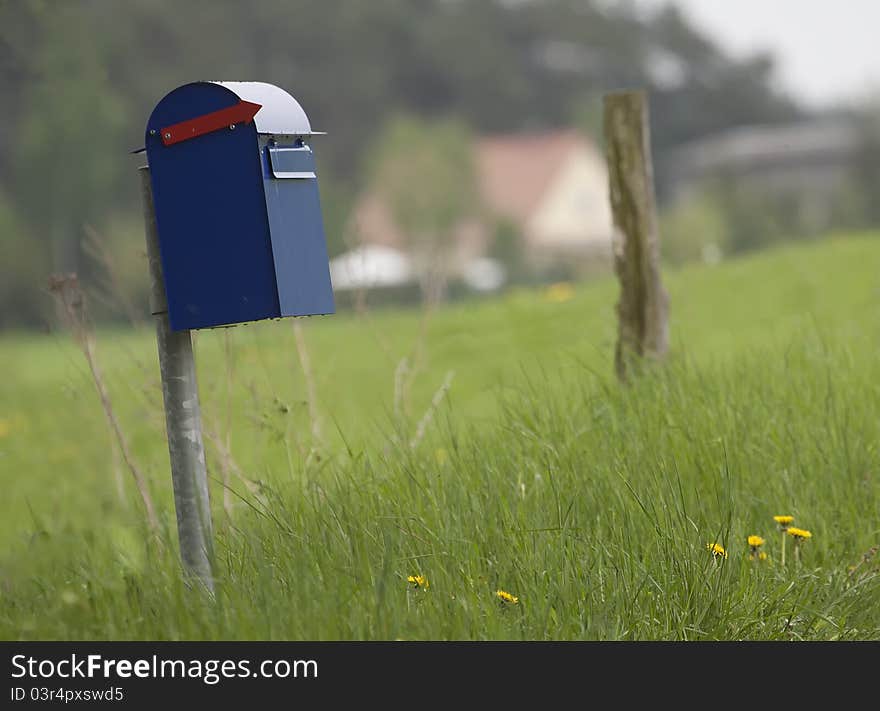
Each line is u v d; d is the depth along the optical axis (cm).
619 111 3056
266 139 1866
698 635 1922
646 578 1950
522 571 1955
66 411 4416
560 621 1870
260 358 2595
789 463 2516
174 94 1878
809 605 2062
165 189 1895
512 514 2142
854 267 6688
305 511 2120
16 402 5075
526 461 2364
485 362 5166
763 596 2038
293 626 1717
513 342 5609
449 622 1791
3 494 3550
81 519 2906
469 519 2106
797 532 2192
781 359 3219
